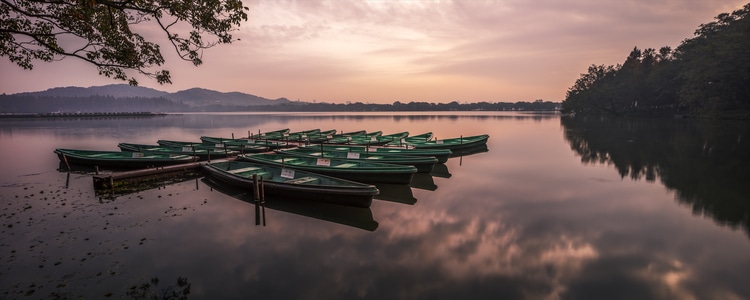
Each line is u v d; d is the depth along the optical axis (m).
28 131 57.38
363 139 33.88
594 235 10.68
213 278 8.06
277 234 10.76
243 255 9.27
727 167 21.05
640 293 7.50
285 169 15.09
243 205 13.67
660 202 14.12
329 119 112.56
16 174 20.20
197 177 18.78
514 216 12.57
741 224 11.48
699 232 10.82
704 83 54.09
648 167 21.77
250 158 20.36
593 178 18.98
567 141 37.59
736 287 7.68
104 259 8.82
